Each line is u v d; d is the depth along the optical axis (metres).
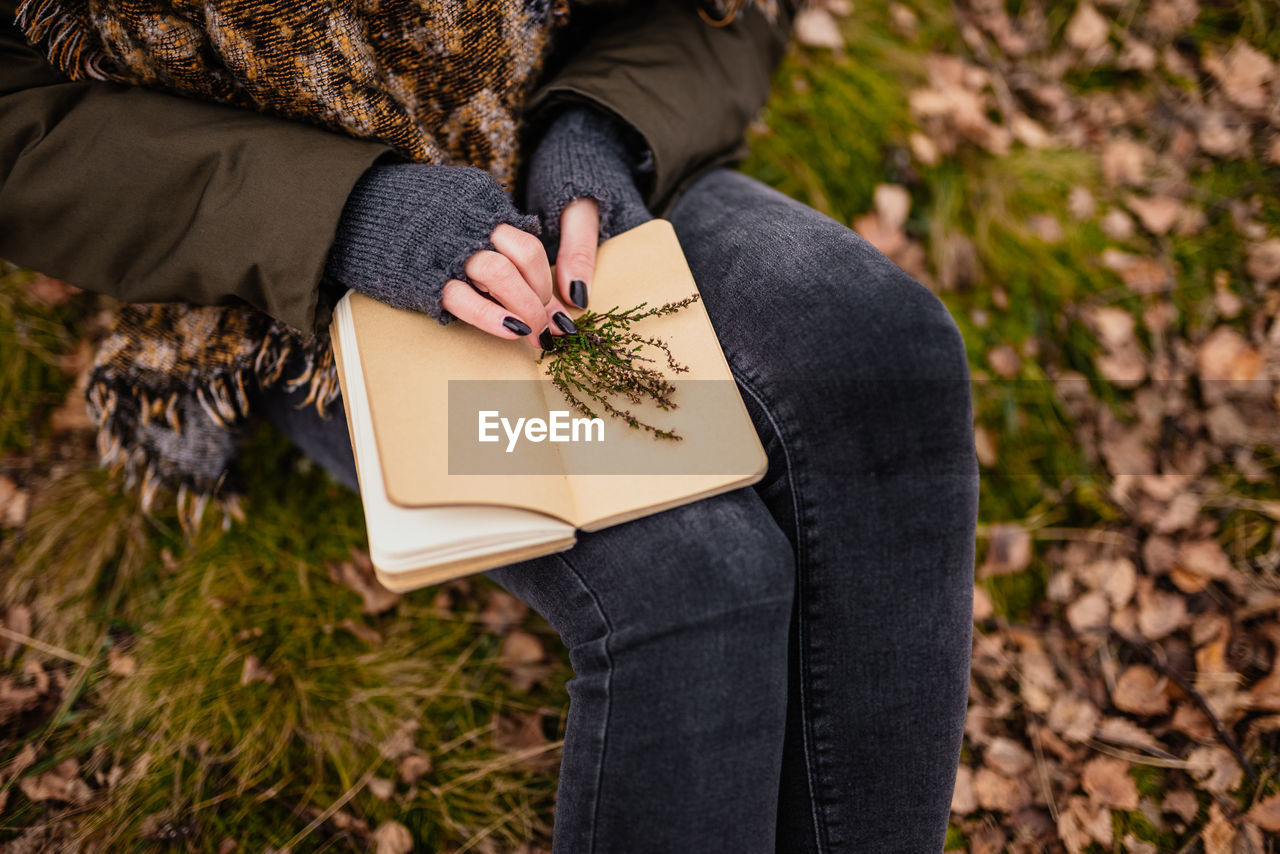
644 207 0.95
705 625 0.81
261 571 1.15
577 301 0.86
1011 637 1.19
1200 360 1.33
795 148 1.38
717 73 0.98
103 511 1.15
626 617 0.81
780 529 0.86
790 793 0.88
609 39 0.96
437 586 1.17
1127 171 1.46
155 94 0.86
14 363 1.18
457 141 0.94
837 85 1.42
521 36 0.91
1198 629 1.18
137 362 0.93
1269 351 1.31
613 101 0.92
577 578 0.83
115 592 1.12
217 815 1.04
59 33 0.84
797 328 0.85
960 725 0.87
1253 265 1.38
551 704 1.13
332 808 1.06
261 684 1.10
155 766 1.05
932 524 0.84
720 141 0.99
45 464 1.16
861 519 0.84
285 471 1.19
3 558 1.12
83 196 0.84
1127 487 1.26
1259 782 1.09
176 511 1.16
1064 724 1.14
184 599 1.12
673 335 0.86
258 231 0.83
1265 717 1.12
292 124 0.86
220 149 0.83
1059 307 1.36
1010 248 1.39
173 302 0.89
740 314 0.88
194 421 0.98
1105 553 1.23
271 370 0.93
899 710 0.85
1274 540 1.21
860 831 0.86
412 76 0.89
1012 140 1.49
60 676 1.08
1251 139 1.48
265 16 0.81
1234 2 1.57
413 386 0.81
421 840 1.06
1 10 0.84
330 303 0.88
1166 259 1.40
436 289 0.82
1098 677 1.17
